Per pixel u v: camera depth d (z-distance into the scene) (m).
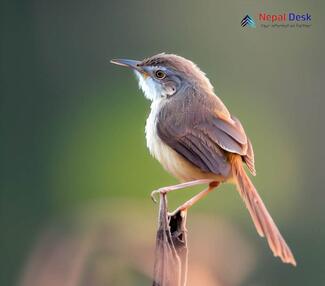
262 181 15.66
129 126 16.09
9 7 17.14
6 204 15.91
